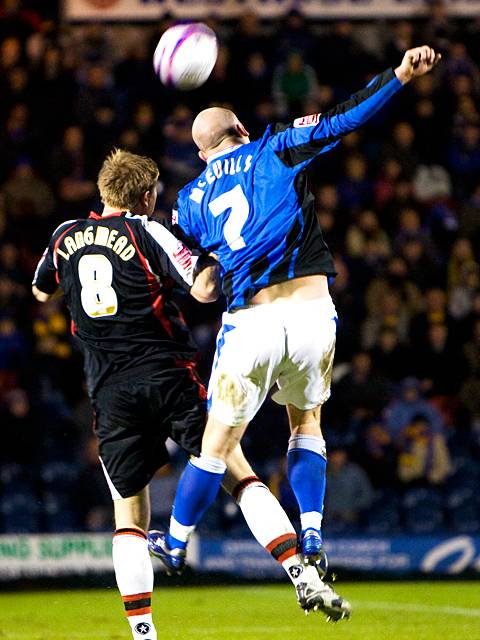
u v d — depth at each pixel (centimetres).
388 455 4566
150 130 5434
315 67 5909
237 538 4309
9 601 3753
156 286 2125
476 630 2723
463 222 5641
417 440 4616
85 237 2147
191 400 2150
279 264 2030
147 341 2141
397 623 2895
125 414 2136
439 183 5794
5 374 4747
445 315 5088
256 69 5750
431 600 3556
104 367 2148
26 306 5050
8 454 4509
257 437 4481
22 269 5141
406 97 5897
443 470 4622
